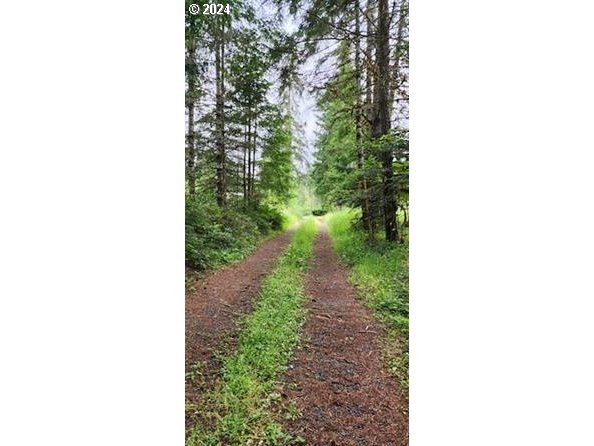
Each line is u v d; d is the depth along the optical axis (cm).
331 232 748
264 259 582
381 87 548
